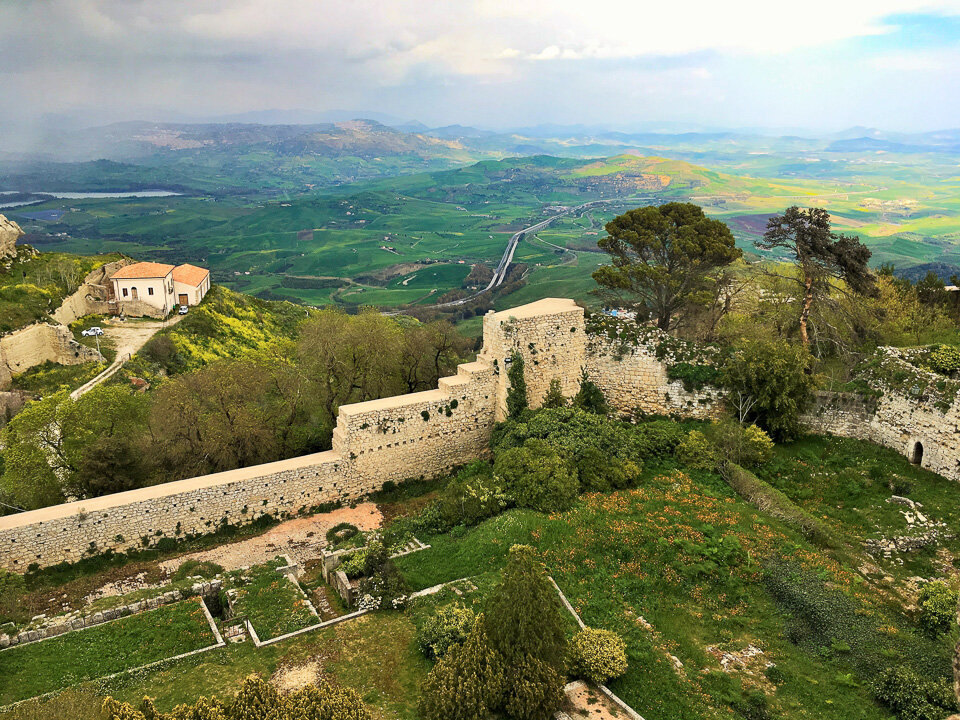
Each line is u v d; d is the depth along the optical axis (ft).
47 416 127.65
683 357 140.56
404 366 169.27
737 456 123.13
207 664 79.56
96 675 77.71
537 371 141.49
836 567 94.17
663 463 124.36
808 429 131.34
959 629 68.85
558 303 153.48
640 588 91.35
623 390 146.30
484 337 144.77
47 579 103.86
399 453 132.16
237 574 102.22
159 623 87.86
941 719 67.56
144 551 111.24
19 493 120.98
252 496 118.93
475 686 65.92
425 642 80.28
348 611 93.04
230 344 283.18
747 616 86.22
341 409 128.26
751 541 98.99
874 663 76.74
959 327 161.89
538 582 73.10
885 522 105.60
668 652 80.23
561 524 104.99
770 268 184.14
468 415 139.44
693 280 158.51
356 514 124.88
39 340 226.17
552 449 122.01
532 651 68.80
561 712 70.03
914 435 118.21
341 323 169.27
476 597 90.27
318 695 64.64
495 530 105.70
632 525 103.40
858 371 133.80
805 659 78.79
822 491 115.85
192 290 304.09
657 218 156.87
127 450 126.72
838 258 136.15
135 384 210.18
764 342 134.00
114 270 304.50
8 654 81.15
